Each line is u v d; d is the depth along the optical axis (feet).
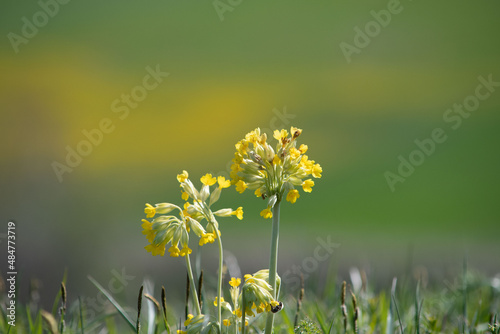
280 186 8.23
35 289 12.60
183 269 25.90
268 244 34.50
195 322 8.00
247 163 8.21
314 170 8.29
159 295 20.36
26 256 29.81
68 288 25.09
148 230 8.11
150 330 10.08
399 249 35.12
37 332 10.41
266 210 8.20
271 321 8.15
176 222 8.17
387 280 18.70
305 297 14.35
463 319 10.82
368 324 11.41
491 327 9.85
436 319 11.00
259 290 7.82
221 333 8.02
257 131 8.30
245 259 31.91
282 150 8.29
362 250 34.24
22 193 41.24
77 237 35.35
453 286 14.53
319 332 9.73
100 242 34.73
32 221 37.32
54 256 30.12
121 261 29.07
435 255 32.35
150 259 28.55
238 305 8.09
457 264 28.09
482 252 33.24
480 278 15.14
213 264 26.02
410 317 11.93
